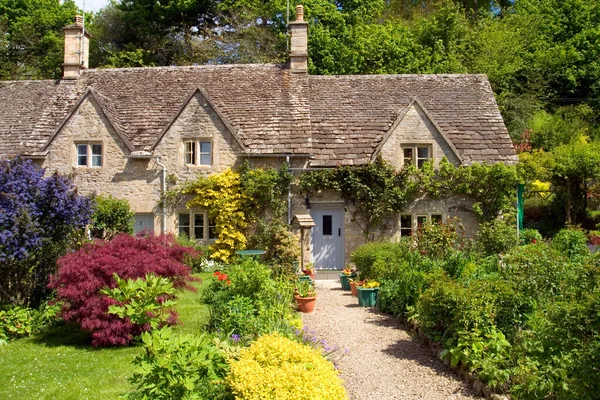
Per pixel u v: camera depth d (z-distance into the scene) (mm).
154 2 35844
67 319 9219
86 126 19844
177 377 5293
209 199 19078
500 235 14570
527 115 31625
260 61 33031
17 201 10406
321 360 6020
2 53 36812
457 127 20281
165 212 19438
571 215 24000
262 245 18250
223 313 9344
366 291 12688
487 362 7137
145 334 5594
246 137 19578
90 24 39312
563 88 35781
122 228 18438
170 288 8156
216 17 36656
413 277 10898
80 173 19734
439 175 19047
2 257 9992
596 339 5516
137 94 21922
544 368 6234
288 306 10867
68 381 7473
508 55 33438
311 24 31672
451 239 13070
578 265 8586
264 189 18969
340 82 22422
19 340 9703
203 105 19688
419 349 9180
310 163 19141
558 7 38000
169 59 36438
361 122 20406
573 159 22188
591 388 5324
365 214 19078
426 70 30969
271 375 5348
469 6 41094
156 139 19594
